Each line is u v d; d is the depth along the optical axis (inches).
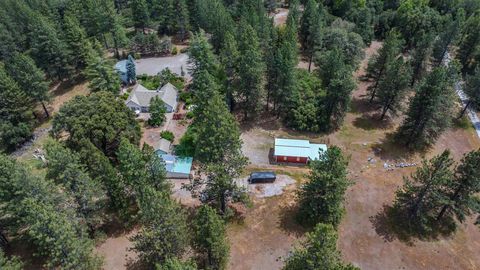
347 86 2466.8
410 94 3031.5
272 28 3484.3
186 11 4010.8
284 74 2504.9
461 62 3321.9
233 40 2947.8
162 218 1401.3
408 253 1760.6
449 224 1904.5
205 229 1389.0
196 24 4092.0
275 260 1704.0
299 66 3570.4
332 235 1166.3
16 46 3767.2
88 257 1482.5
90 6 3722.9
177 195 2062.0
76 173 1627.7
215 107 1796.3
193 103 2866.6
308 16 3759.8
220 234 1432.1
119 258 1734.7
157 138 2554.1
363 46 3425.2
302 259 1261.1
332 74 2780.5
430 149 2482.8
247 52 2506.2
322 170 1726.1
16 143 2687.0
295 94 2613.2
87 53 3272.6
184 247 1550.2
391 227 1891.0
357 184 2159.2
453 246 1804.9
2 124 2647.6
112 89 2920.8
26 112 2785.4
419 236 1846.7
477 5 4158.5
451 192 1817.2
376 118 2805.1
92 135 2112.5
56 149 1649.9
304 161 2292.1
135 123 2358.5
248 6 3865.7
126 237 1838.1
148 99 2876.5
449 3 4293.8
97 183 1712.6
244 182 2146.9
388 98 2632.9
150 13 4207.7
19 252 1792.6
